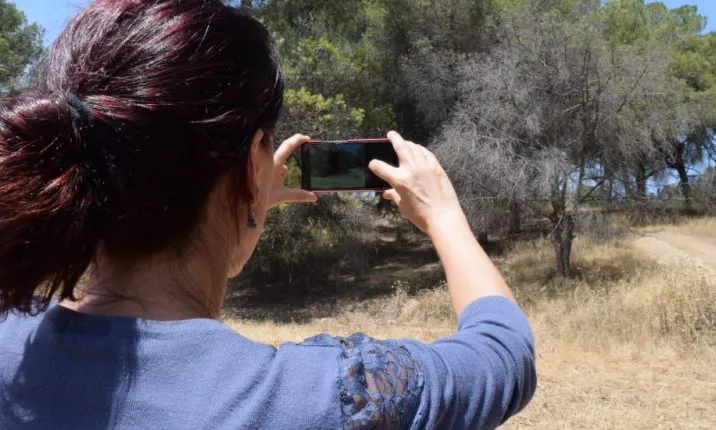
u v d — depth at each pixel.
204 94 0.86
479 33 21.88
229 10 0.94
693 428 6.03
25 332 0.90
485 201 16.72
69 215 0.81
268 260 19.98
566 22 17.27
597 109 16.30
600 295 13.91
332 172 1.49
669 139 19.77
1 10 21.88
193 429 0.77
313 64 18.72
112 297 0.90
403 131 23.03
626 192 18.19
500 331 0.97
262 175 1.02
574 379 7.84
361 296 18.95
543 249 20.39
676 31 26.75
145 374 0.81
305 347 0.86
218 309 0.97
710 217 24.27
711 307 10.02
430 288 19.09
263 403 0.79
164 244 0.89
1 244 0.80
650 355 9.10
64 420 0.80
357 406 0.79
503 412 0.91
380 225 29.59
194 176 0.88
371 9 23.03
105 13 0.90
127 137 0.83
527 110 16.48
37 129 0.80
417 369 0.86
